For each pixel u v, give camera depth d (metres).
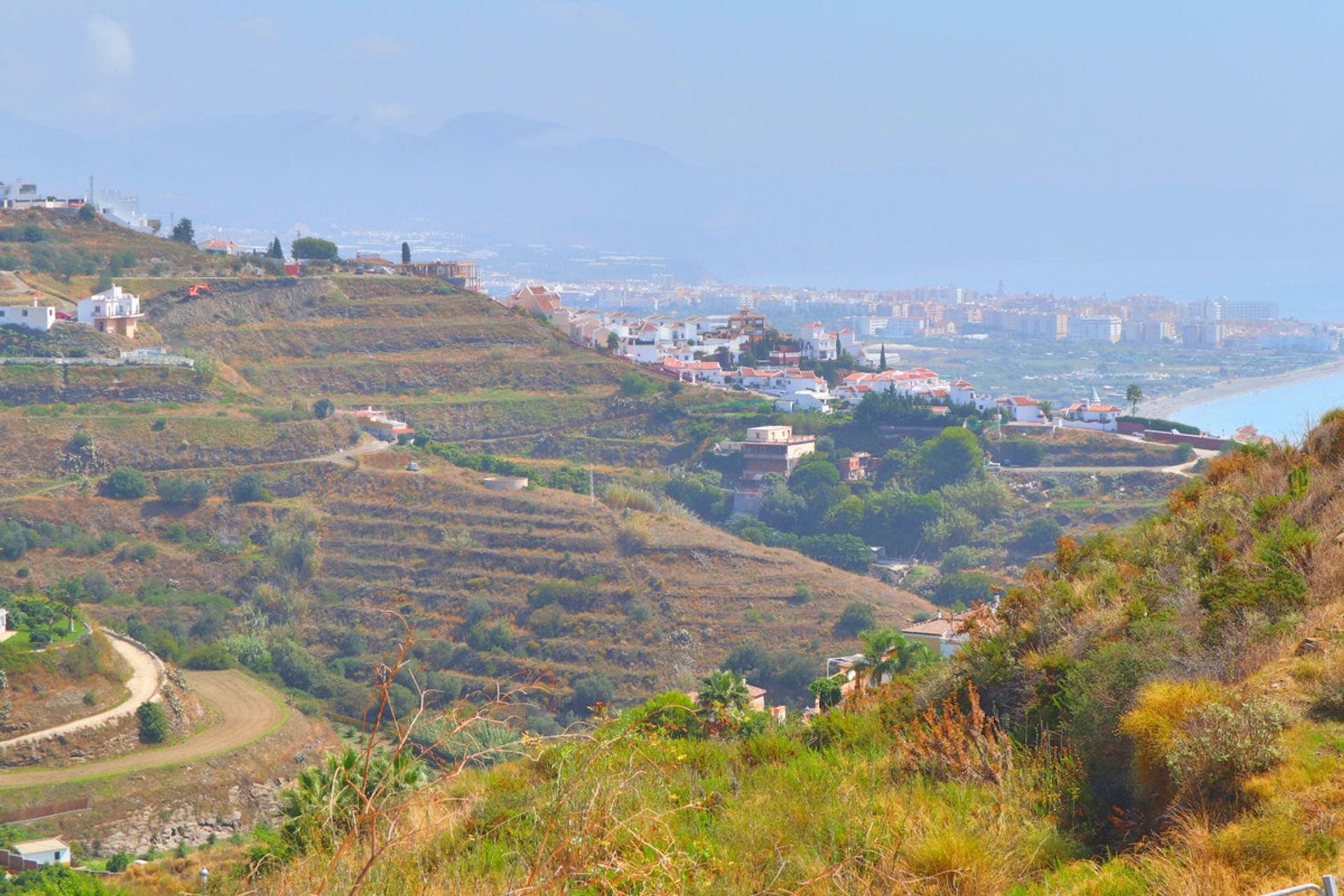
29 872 64.44
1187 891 16.97
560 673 153.75
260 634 167.00
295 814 23.77
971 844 20.33
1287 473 34.19
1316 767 18.77
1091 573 32.78
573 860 17.95
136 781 107.94
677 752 26.23
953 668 31.19
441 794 23.31
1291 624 23.83
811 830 21.97
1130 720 21.58
